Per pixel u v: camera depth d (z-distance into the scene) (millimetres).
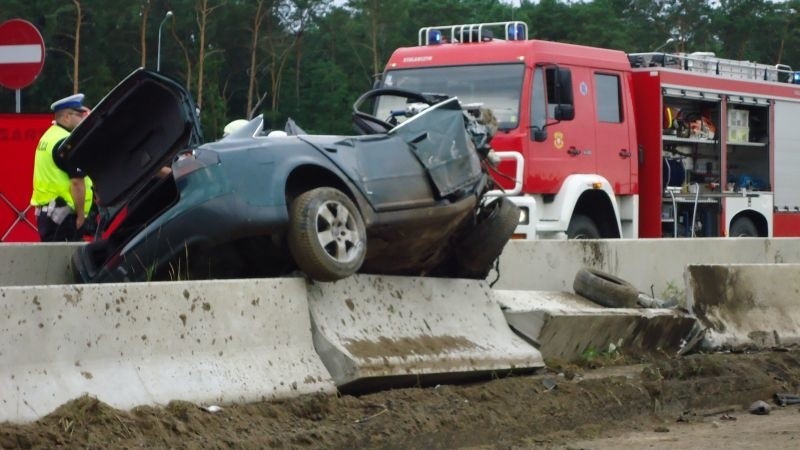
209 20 55938
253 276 8898
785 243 15625
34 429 6152
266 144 8383
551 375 9391
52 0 49750
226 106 55750
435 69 16891
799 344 12031
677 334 11195
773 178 21875
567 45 17000
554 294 11625
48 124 15594
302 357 7840
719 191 20500
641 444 7801
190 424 6711
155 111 8711
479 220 10164
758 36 71562
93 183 9047
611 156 17547
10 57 13469
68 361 6562
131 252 8234
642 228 18984
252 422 7031
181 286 7230
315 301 8164
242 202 8039
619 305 11672
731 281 11742
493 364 9086
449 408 7902
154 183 8742
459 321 9203
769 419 8922
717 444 7770
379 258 9211
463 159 9586
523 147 16062
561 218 16516
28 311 6414
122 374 6766
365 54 63344
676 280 14039
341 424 7324
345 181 8555
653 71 18984
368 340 8289
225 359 7355
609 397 8836
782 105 22078
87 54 51531
